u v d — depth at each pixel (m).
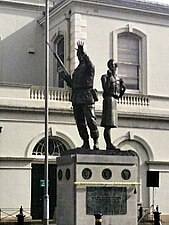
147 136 31.62
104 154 18.91
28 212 28.72
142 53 32.81
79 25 31.19
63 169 19.52
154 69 32.94
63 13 32.34
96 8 31.62
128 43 32.66
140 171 31.30
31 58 34.88
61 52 33.03
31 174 29.59
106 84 19.44
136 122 31.44
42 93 30.02
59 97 30.31
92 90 19.17
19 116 29.22
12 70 34.31
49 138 29.89
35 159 29.47
